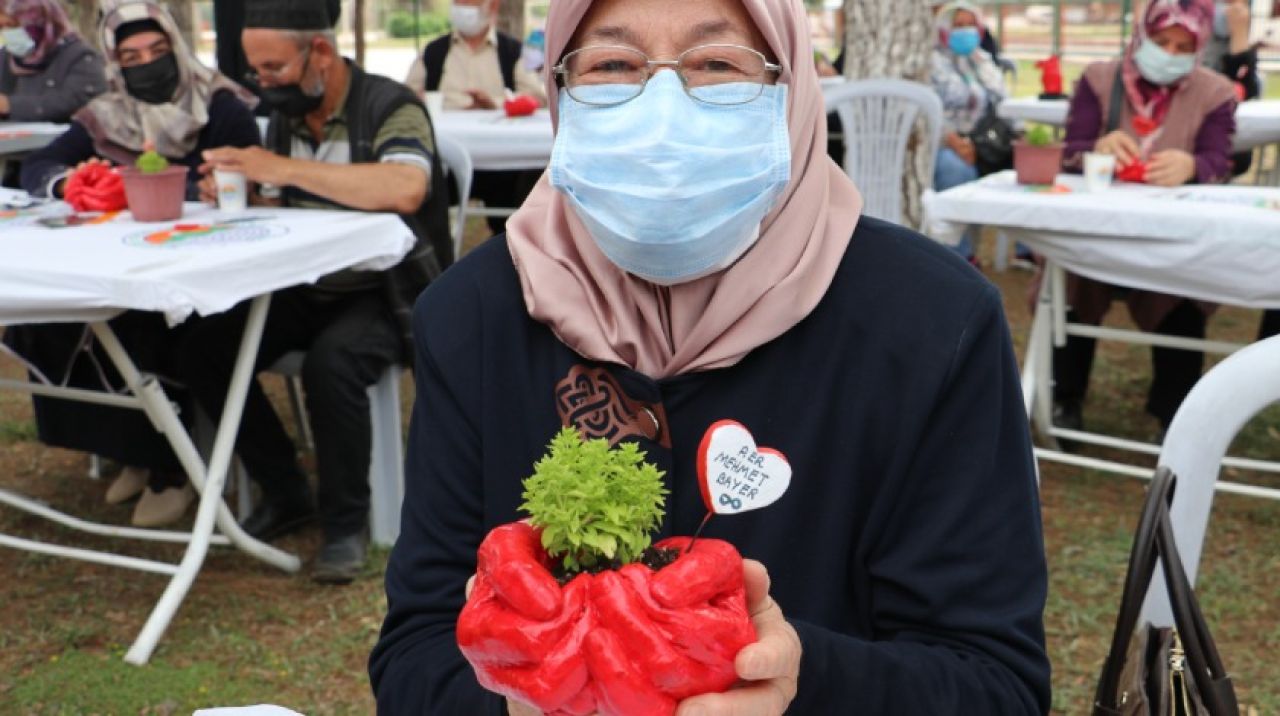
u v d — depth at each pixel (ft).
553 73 4.61
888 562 4.38
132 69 12.23
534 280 4.57
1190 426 5.06
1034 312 14.71
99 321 9.50
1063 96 21.81
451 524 4.69
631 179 4.25
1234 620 10.59
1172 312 14.02
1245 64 21.71
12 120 19.15
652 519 3.42
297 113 11.23
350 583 11.30
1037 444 14.56
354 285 11.28
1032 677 4.19
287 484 12.26
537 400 4.60
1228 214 10.72
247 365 10.35
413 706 4.31
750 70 4.40
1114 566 11.53
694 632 3.07
